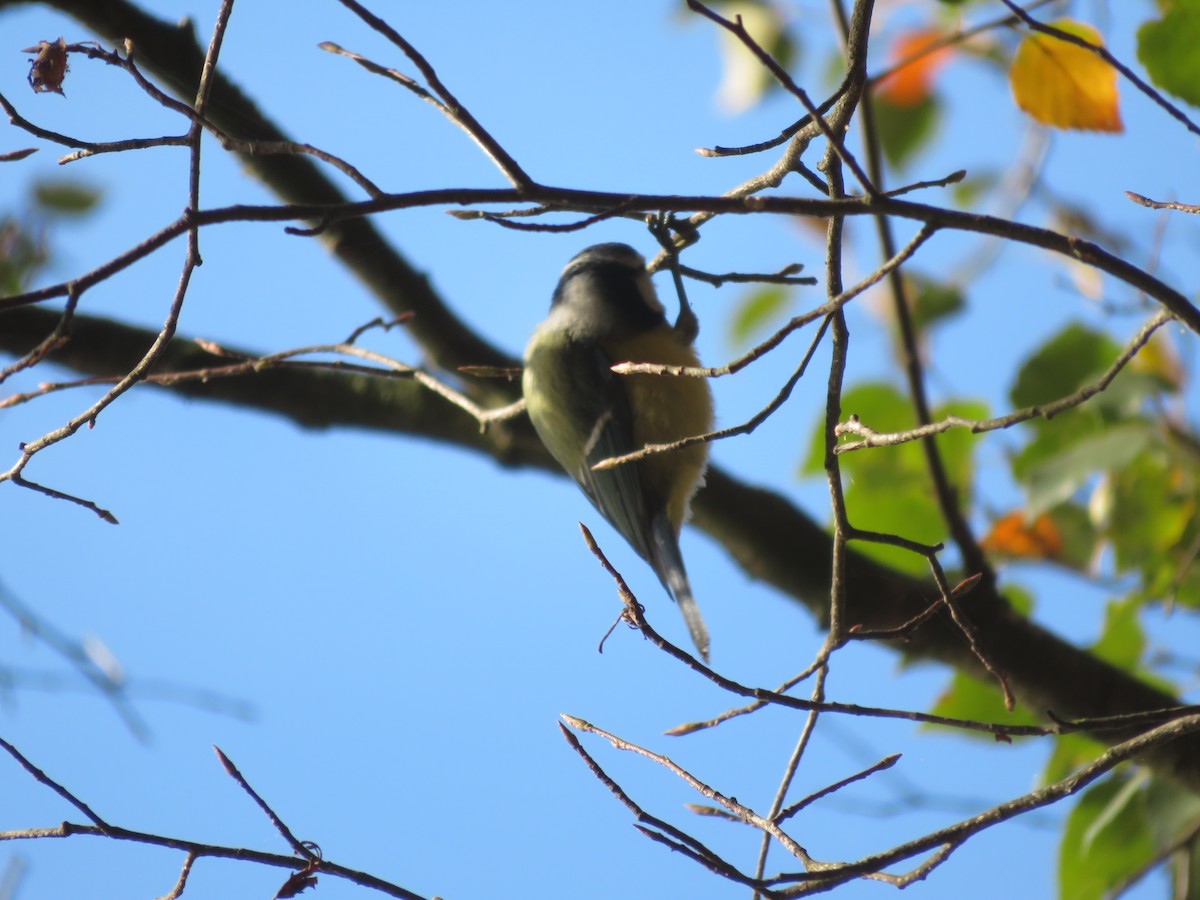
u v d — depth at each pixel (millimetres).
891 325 8727
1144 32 5906
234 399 8938
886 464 8508
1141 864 7141
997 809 4832
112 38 7594
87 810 5113
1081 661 7816
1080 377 7820
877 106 8258
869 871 4738
